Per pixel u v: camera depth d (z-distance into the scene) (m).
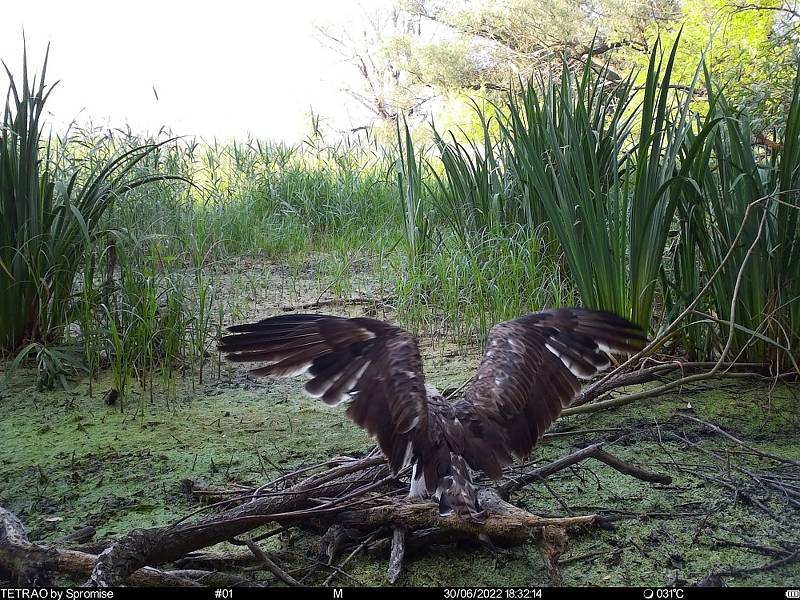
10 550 3.77
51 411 5.96
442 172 11.88
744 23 10.95
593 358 3.48
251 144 13.65
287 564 3.94
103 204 7.01
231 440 5.42
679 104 6.71
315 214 12.13
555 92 7.61
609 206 6.41
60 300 6.99
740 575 3.80
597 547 4.06
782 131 7.79
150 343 6.41
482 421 3.29
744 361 6.28
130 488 4.76
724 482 4.66
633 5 18.84
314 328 3.18
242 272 10.02
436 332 7.76
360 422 3.12
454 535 3.96
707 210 6.25
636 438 5.29
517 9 21.17
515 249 7.69
